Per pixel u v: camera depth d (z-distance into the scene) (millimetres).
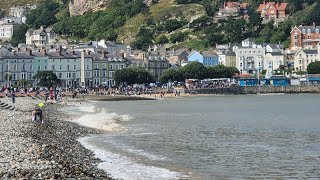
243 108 159750
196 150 66062
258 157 60750
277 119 116625
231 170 52969
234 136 81625
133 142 72625
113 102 191875
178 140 75812
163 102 196125
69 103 175625
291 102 198500
